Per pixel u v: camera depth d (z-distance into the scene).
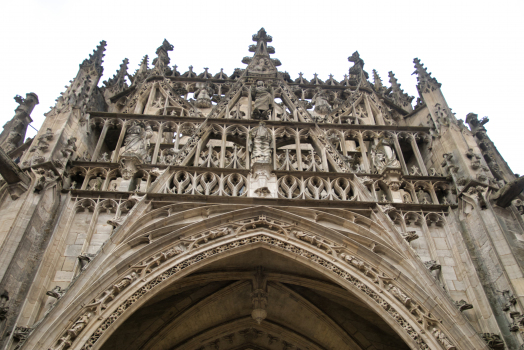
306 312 17.97
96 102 23.95
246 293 17.81
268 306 18.20
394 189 18.16
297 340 18.45
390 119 26.16
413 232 15.70
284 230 15.61
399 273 14.36
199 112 23.89
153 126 21.86
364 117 26.44
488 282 14.66
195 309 17.34
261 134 19.62
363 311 17.48
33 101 24.11
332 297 17.69
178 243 14.96
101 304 12.97
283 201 16.45
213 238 15.25
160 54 30.58
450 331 13.11
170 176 17.92
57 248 14.68
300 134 21.91
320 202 16.62
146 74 28.17
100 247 14.66
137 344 16.94
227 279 17.05
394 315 13.62
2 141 23.11
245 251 15.30
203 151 21.62
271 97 24.42
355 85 29.91
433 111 22.70
